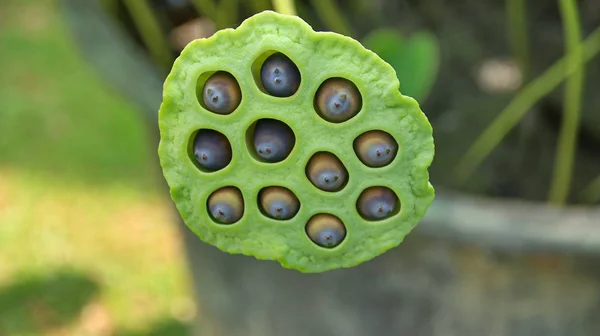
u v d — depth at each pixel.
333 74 0.42
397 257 0.60
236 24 0.66
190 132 0.44
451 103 0.73
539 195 0.65
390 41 0.62
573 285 0.58
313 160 0.44
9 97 1.67
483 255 0.57
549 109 0.72
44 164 1.51
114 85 0.62
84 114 1.63
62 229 1.37
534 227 0.54
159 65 0.67
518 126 0.70
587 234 0.54
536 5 0.79
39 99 1.67
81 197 1.43
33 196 1.43
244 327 0.75
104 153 1.54
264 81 0.42
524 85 0.72
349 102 0.42
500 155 0.68
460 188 0.66
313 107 0.43
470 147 0.68
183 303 1.22
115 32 0.63
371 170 0.44
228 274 0.71
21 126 1.60
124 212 1.41
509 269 0.58
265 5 0.65
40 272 1.28
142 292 1.25
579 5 0.79
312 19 0.70
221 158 0.44
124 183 1.47
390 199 0.44
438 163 0.68
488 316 0.60
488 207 0.55
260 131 0.43
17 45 1.82
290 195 0.45
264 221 0.45
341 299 0.65
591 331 0.60
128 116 1.62
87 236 1.36
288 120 0.43
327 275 0.64
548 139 0.70
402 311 0.63
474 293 0.59
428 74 0.61
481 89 0.74
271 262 0.66
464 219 0.55
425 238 0.58
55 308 1.22
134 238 1.35
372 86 0.42
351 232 0.45
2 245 1.33
